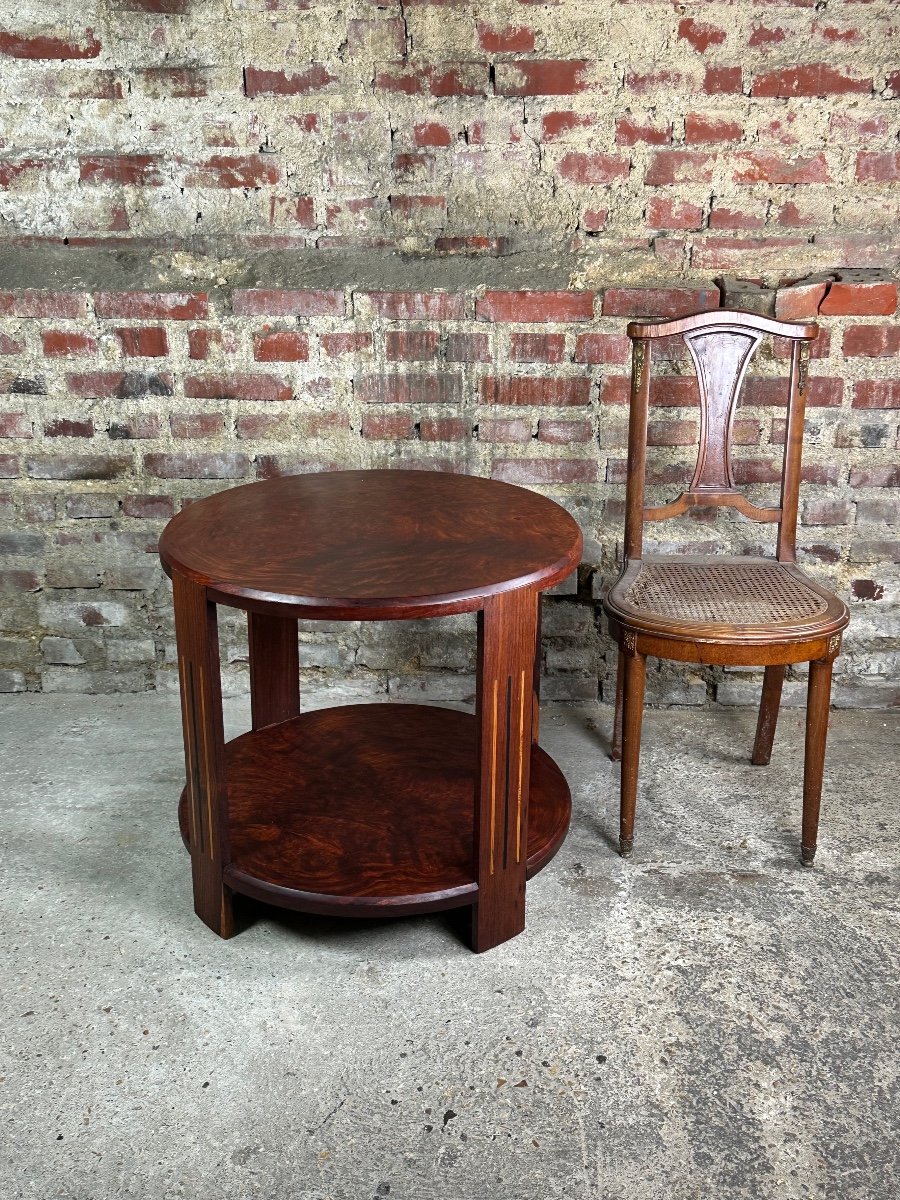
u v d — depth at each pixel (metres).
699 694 2.92
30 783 2.56
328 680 2.96
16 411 2.77
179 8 2.54
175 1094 1.68
